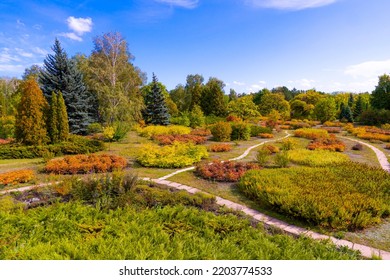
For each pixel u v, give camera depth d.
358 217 4.90
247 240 4.06
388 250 4.20
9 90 41.66
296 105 46.12
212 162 10.63
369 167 8.68
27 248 3.62
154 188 6.93
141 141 17.25
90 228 4.23
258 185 6.36
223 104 39.53
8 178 7.31
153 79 28.98
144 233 4.11
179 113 38.31
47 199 5.92
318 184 6.49
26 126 12.76
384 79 36.81
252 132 21.44
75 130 20.08
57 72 20.39
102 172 8.95
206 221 4.63
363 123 32.28
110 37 27.80
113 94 20.56
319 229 4.90
